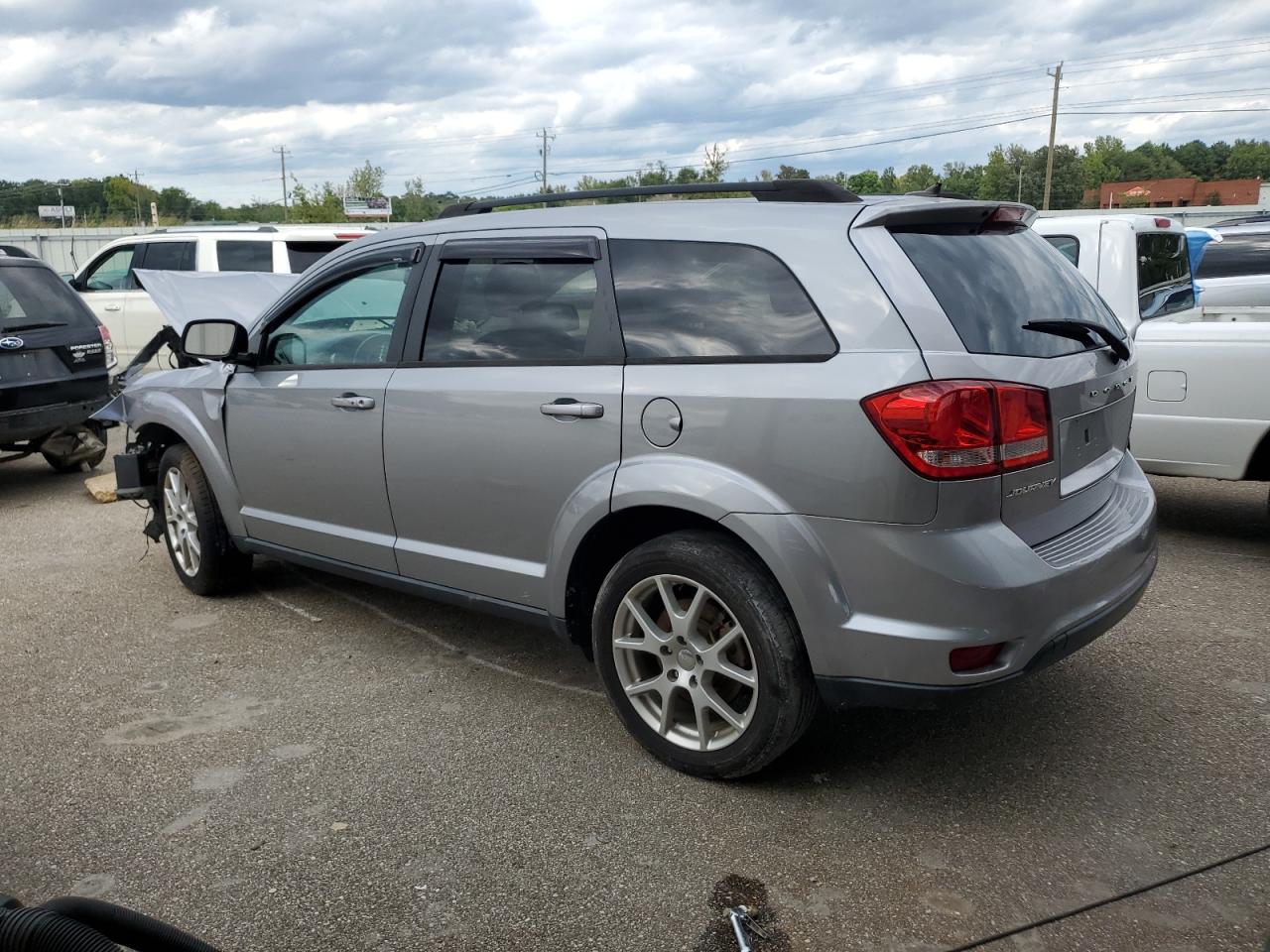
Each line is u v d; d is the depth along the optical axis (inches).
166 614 197.6
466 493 146.6
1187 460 212.4
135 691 161.3
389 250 161.2
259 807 125.4
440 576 154.8
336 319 167.8
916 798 123.9
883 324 111.0
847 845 114.4
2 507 293.7
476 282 148.0
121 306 466.9
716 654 123.5
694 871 110.5
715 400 118.8
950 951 96.9
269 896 107.7
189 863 114.0
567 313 136.6
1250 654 164.7
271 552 186.4
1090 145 5246.1
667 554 124.1
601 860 112.9
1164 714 144.3
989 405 107.7
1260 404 201.5
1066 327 122.5
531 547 141.0
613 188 141.2
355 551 167.3
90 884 110.5
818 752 136.1
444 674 165.5
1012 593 107.7
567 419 132.3
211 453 190.1
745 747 122.0
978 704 148.9
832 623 112.8
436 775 132.3
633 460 126.4
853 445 109.0
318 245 453.1
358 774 133.0
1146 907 102.2
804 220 120.7
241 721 149.6
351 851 115.6
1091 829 116.3
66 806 126.4
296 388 170.1
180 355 207.3
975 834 116.0
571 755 137.3
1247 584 199.5
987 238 126.8
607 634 133.6
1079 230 261.7
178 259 455.8
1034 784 126.3
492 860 113.4
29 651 179.9
